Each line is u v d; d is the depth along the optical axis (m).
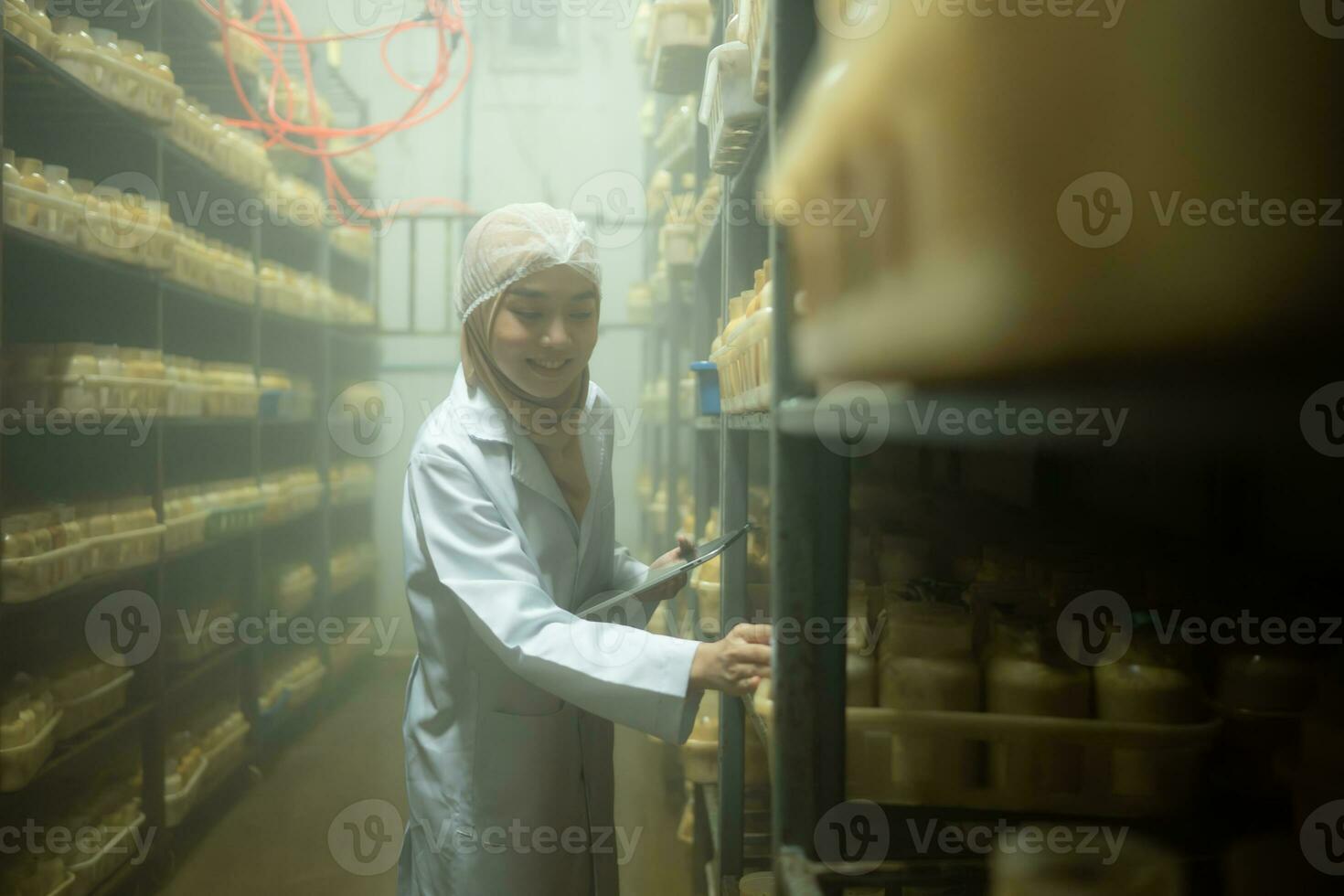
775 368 0.77
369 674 4.67
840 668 0.78
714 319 2.61
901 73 0.44
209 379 3.06
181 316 3.38
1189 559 0.90
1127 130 0.38
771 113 0.77
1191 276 0.38
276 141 3.64
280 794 3.08
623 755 3.40
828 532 0.78
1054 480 1.40
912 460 1.89
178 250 2.72
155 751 2.50
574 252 1.25
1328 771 0.53
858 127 0.50
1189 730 0.69
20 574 1.82
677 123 2.91
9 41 1.84
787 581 0.78
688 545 1.54
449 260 4.68
